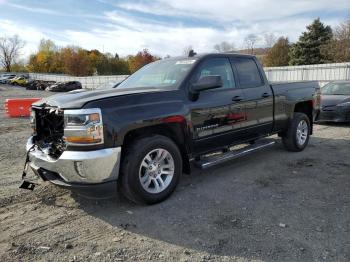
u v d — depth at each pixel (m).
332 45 41.78
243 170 5.43
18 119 12.92
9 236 3.37
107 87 5.29
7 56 99.81
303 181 4.86
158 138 4.01
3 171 5.55
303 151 6.69
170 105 4.15
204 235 3.33
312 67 28.53
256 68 5.71
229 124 4.97
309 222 3.55
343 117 9.82
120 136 3.66
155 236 3.33
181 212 3.86
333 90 11.39
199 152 4.66
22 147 7.49
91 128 3.50
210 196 4.32
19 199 4.30
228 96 4.94
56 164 3.64
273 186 4.67
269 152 6.61
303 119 6.56
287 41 58.69
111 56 91.25
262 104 5.58
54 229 3.51
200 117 4.51
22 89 47.03
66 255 3.02
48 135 4.25
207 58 4.87
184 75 4.54
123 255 3.01
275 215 3.74
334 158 6.12
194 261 2.89
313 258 2.89
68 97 3.91
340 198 4.20
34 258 2.97
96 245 3.18
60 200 4.27
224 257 2.94
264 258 2.91
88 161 3.48
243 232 3.37
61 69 87.75
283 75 30.80
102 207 4.04
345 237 3.23
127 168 3.77
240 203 4.09
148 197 3.94
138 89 4.27
